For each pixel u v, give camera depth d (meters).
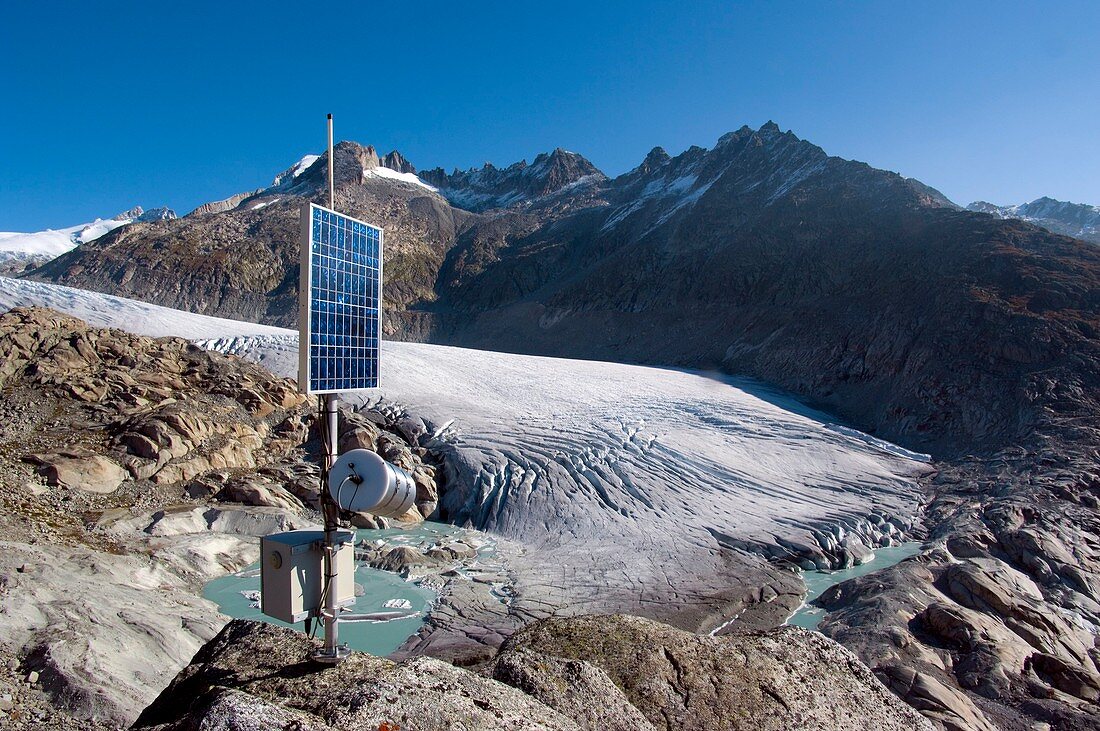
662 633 7.48
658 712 6.36
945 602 20.14
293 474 28.08
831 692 7.30
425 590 21.67
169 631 14.05
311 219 5.62
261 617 17.44
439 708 4.45
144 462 25.09
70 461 23.08
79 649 11.37
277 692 4.62
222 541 22.11
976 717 14.04
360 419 33.44
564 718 5.08
